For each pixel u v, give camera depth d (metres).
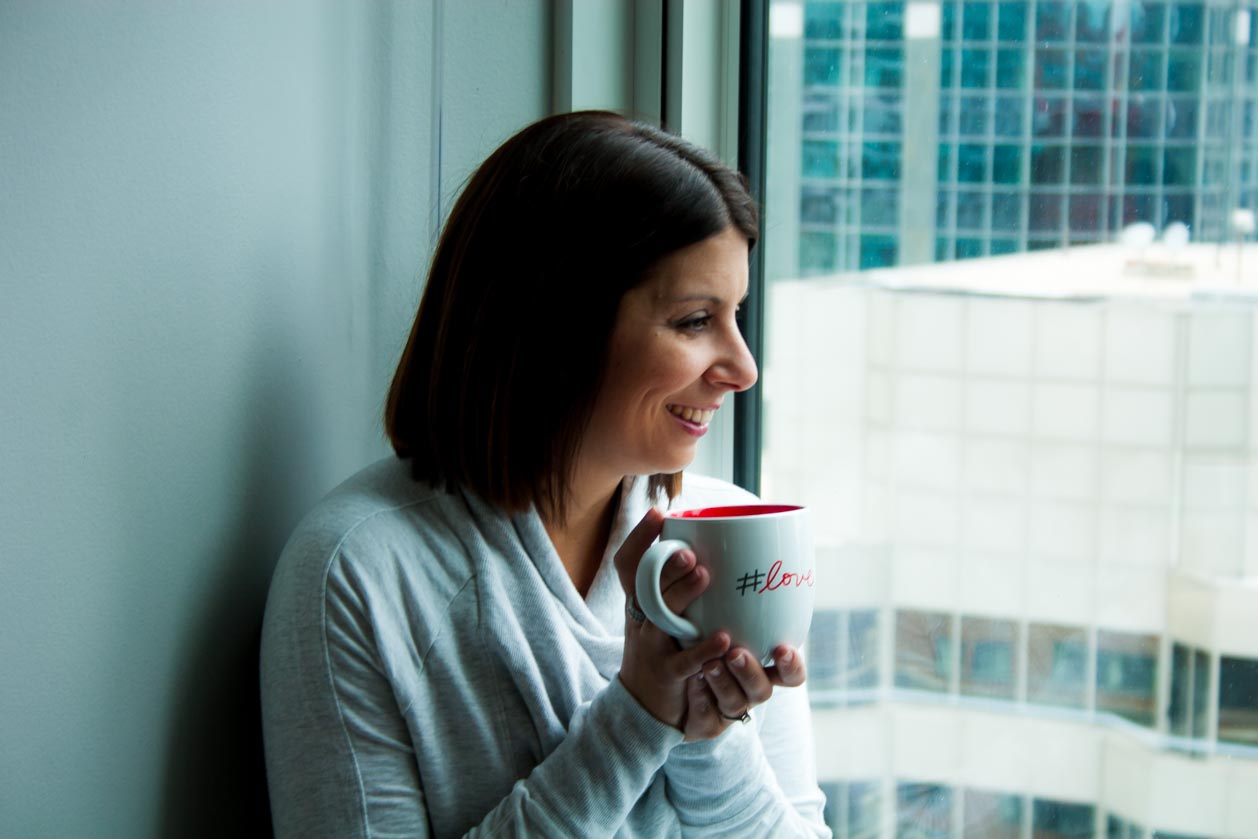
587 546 1.00
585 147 0.88
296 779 0.86
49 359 0.75
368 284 1.04
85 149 0.76
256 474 0.93
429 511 0.91
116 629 0.81
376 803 0.85
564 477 0.92
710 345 0.88
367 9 1.01
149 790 0.85
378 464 0.96
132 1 0.79
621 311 0.86
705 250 0.86
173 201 0.83
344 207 1.00
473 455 0.91
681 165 0.86
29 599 0.75
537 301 0.88
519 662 0.88
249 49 0.89
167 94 0.82
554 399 0.89
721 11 1.24
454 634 0.89
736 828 0.92
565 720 0.90
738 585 0.76
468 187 0.93
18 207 0.72
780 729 1.04
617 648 0.94
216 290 0.88
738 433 1.31
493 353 0.89
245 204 0.90
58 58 0.74
